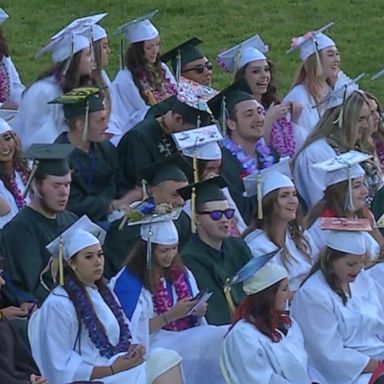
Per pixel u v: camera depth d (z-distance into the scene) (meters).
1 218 32.62
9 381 26.38
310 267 32.91
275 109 40.38
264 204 32.56
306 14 61.66
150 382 27.78
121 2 62.25
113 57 55.03
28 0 62.25
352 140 37.53
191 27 59.72
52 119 37.66
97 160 35.62
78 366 27.22
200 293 29.56
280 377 27.98
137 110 42.97
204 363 29.38
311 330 30.00
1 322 27.14
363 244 30.09
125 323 28.12
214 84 52.84
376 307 31.08
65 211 31.84
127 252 31.92
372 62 56.62
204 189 31.31
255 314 28.34
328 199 34.28
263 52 43.06
